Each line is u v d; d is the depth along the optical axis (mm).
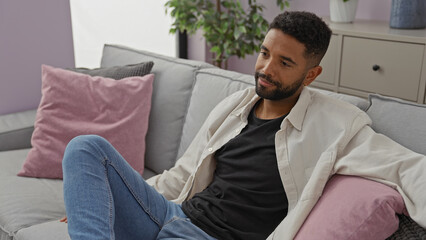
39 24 2477
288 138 1334
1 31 2367
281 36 1285
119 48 2336
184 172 1587
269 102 1401
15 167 1909
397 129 1311
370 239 1056
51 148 1854
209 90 1808
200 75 1894
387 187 1118
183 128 1885
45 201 1683
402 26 2656
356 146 1245
